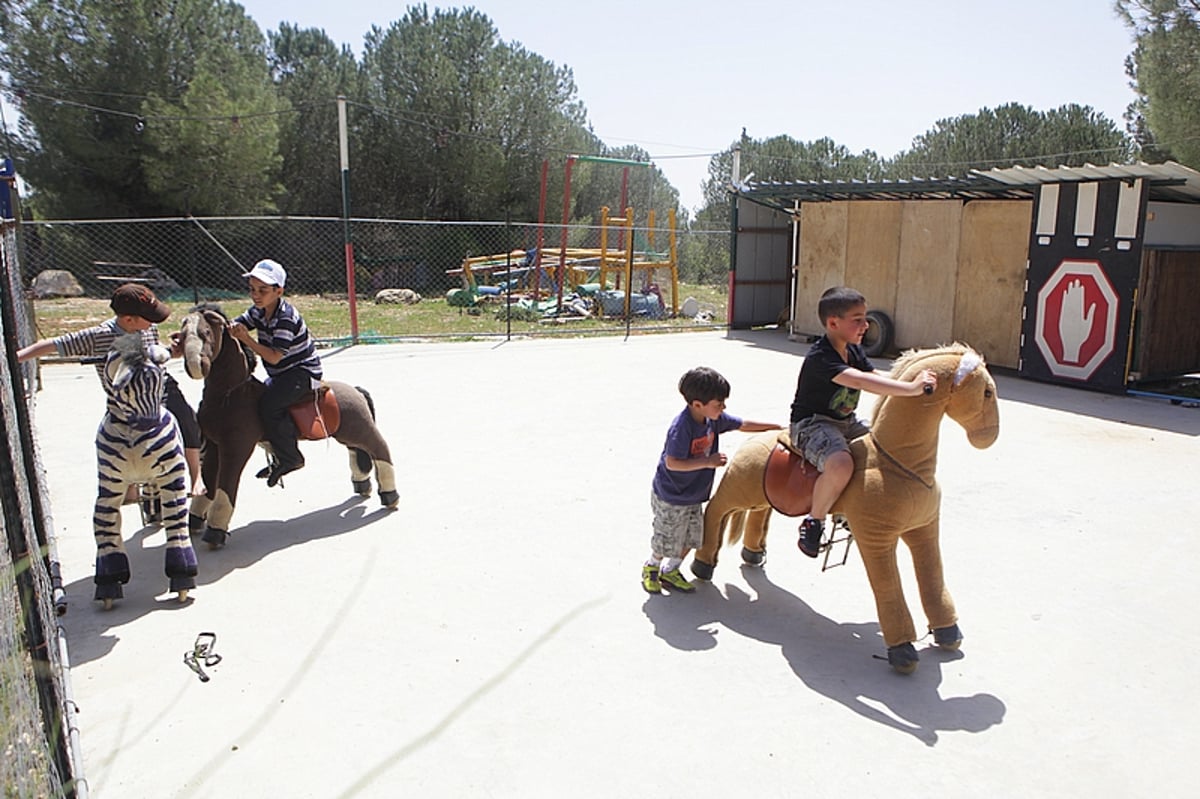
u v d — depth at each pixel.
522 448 7.88
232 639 4.32
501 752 3.42
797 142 28.53
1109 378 10.90
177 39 23.23
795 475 4.38
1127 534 5.85
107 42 22.17
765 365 12.73
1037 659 4.20
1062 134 24.50
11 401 3.28
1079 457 7.78
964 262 13.13
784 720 3.66
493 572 5.13
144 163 22.36
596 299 19.77
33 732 2.58
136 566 5.22
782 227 17.83
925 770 3.33
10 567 2.63
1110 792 3.22
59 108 21.80
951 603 4.27
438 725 3.58
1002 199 12.55
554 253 21.31
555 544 5.58
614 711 3.71
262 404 5.49
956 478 7.11
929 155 26.14
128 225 23.83
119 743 3.45
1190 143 15.53
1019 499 6.57
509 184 28.06
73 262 23.25
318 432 5.70
